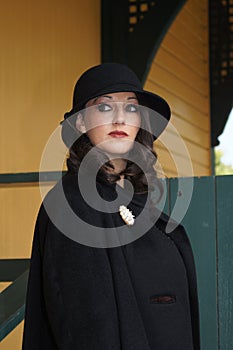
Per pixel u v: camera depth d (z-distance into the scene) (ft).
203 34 25.39
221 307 8.73
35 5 15.71
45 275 5.03
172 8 16.69
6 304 8.08
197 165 24.61
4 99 14.76
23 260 10.18
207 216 8.86
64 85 16.58
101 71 5.62
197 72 24.79
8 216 14.58
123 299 4.95
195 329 5.75
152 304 5.23
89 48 17.28
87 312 4.83
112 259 5.05
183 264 5.57
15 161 14.92
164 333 5.21
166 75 21.67
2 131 14.61
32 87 15.56
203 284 8.80
